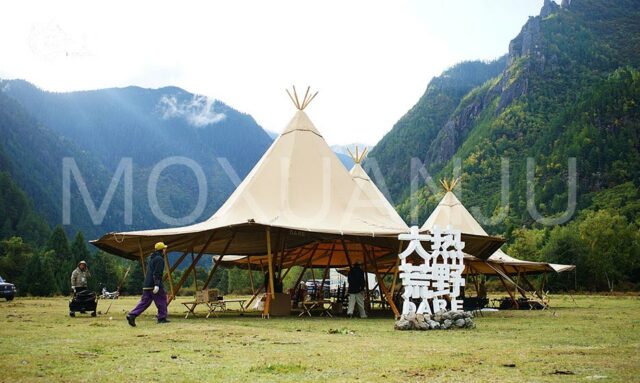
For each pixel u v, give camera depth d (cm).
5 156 12975
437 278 1591
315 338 1161
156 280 1466
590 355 922
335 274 4122
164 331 1287
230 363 824
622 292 6619
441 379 707
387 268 2956
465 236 2183
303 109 2294
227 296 4997
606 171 12406
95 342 1062
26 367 780
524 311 2500
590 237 7331
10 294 3297
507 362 839
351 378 713
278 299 2014
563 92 18762
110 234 1903
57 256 7044
